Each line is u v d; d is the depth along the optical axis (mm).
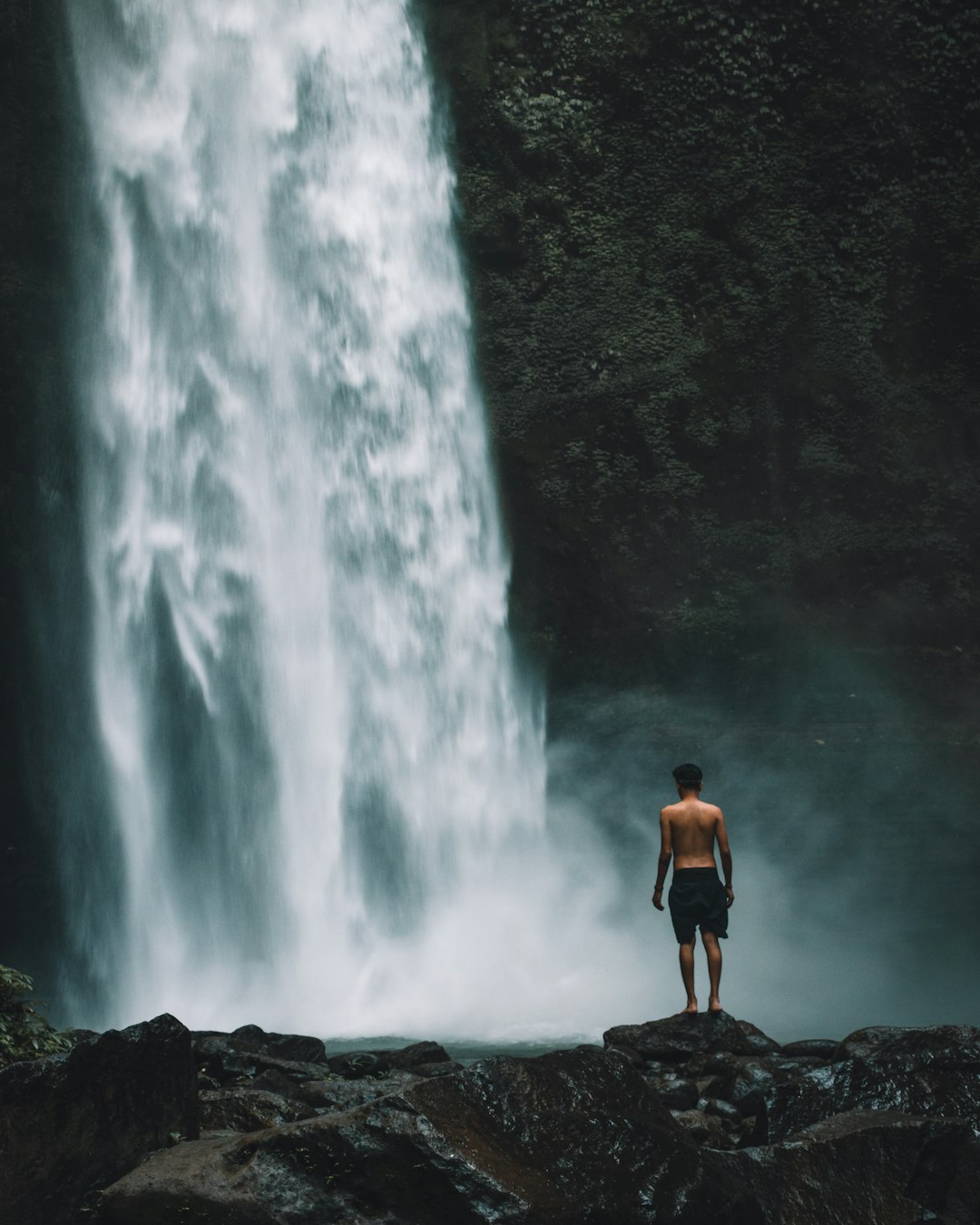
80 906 19391
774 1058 6488
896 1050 6004
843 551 20469
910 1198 4539
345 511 21062
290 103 21312
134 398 20344
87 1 20453
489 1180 3977
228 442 20656
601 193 21078
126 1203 4125
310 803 20250
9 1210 4121
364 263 21422
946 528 20578
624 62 20781
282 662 20438
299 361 21109
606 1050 4852
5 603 19562
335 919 20016
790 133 20938
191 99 20906
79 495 20031
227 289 20859
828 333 20906
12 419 19688
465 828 20391
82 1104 4395
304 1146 4148
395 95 21328
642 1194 4078
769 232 21000
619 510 20828
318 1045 7387
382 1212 4035
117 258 20422
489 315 21250
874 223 20906
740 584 20484
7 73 20141
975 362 20844
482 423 21219
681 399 20875
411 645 20953
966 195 20750
